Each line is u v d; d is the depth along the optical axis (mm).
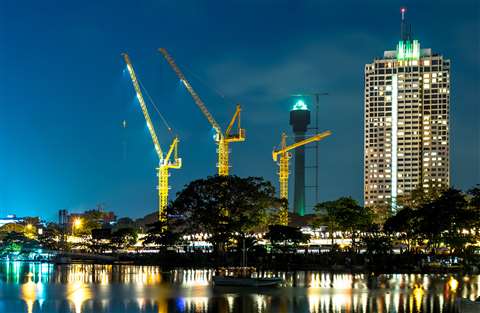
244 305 151125
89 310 145375
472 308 120688
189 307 149125
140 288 186250
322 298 161625
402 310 142875
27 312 143000
